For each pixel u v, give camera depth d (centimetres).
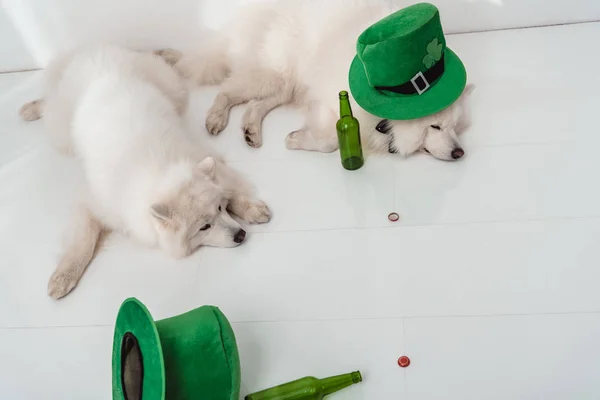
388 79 211
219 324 178
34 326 212
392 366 187
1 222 240
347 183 228
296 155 240
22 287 222
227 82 259
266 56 251
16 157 262
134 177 215
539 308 191
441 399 180
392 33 205
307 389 182
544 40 260
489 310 192
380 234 213
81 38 281
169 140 224
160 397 162
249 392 188
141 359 169
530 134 229
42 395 198
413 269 204
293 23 244
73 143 241
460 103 224
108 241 229
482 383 181
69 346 206
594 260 197
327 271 207
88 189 230
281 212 224
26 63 293
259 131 247
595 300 190
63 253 226
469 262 202
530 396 177
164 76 256
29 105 275
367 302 199
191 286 212
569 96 238
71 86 243
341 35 232
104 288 217
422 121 220
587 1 258
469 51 261
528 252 202
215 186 212
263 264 213
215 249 220
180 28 275
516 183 217
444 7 263
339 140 225
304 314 200
